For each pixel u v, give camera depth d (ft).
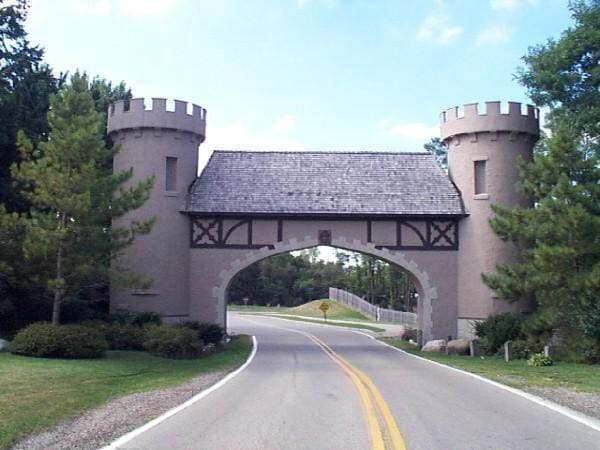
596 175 75.31
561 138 76.13
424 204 98.94
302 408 38.09
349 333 137.39
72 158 69.51
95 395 42.68
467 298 97.25
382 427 31.91
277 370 63.10
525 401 41.65
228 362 71.72
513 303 88.84
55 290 69.92
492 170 97.86
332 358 78.48
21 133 69.97
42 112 96.53
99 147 71.00
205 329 91.30
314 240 98.37
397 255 98.63
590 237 71.87
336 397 42.93
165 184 97.40
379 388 47.93
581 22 91.86
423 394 44.75
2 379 47.39
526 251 79.77
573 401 42.06
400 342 109.81
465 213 98.22
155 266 95.25
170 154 97.91
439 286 98.32
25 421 32.60
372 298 246.68
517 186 81.66
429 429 31.58
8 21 92.02
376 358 79.00
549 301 74.28
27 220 67.77
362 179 103.09
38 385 45.55
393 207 98.37
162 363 66.85
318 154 107.86
